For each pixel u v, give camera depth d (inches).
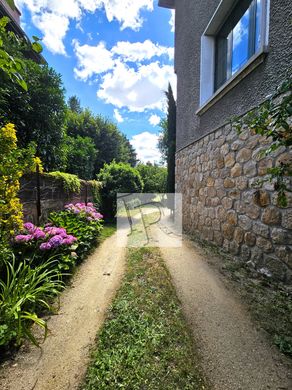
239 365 51.4
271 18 90.7
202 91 163.2
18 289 67.7
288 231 81.0
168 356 53.9
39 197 130.9
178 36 234.4
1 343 54.1
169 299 79.7
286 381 47.1
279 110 60.9
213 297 81.5
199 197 169.9
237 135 116.0
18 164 79.4
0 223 75.8
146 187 481.7
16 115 146.9
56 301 81.2
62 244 102.0
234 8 134.1
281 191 64.2
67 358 55.1
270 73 91.9
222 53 153.3
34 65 159.5
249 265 104.6
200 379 47.8
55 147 189.0
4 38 57.2
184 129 210.5
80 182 209.0
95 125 598.9
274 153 88.4
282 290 82.1
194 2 182.1
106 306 77.7
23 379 49.5
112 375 49.1
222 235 132.4
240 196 113.1
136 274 103.1
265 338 59.4
